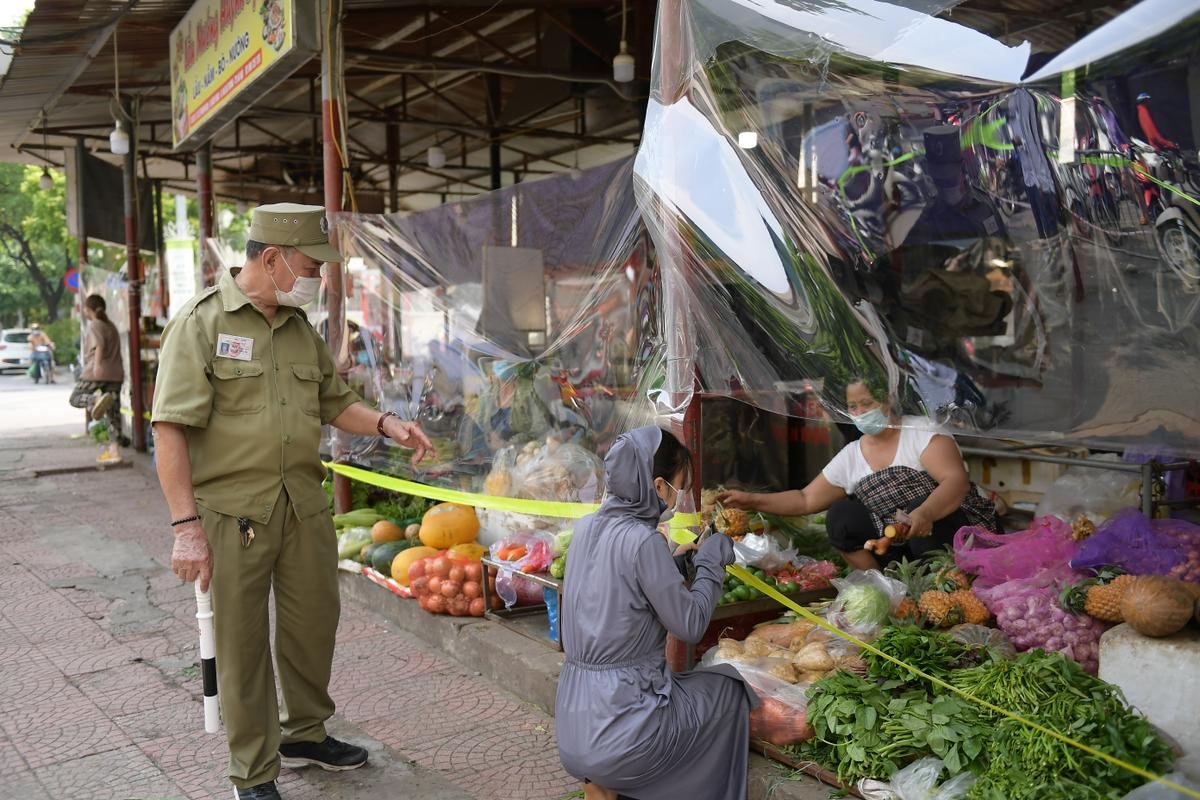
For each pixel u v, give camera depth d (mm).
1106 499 4160
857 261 3115
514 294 4633
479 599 4824
